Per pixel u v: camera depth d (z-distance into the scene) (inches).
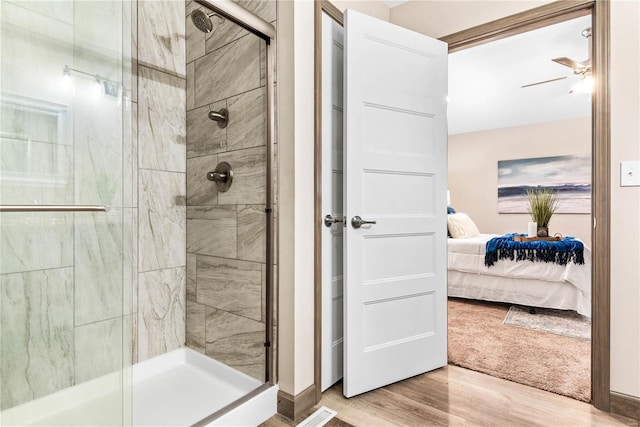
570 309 130.0
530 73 150.9
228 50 79.0
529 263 136.9
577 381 80.0
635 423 64.1
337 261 79.8
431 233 85.6
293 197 66.9
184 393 74.9
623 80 65.6
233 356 78.4
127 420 50.9
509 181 241.1
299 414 67.5
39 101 45.4
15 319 43.8
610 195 66.6
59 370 46.3
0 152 42.7
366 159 75.0
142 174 81.9
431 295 85.7
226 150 79.7
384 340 77.9
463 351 97.8
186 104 89.9
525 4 78.5
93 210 49.0
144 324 82.1
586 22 110.3
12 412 43.5
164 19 85.6
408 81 81.4
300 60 68.3
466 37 86.9
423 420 65.9
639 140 64.2
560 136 224.2
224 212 80.4
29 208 44.2
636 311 64.9
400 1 97.4
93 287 49.0
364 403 71.7
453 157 263.4
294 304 66.9
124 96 52.5
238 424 62.0
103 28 50.5
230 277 79.0
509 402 71.7
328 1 76.3
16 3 44.2
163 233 85.8
